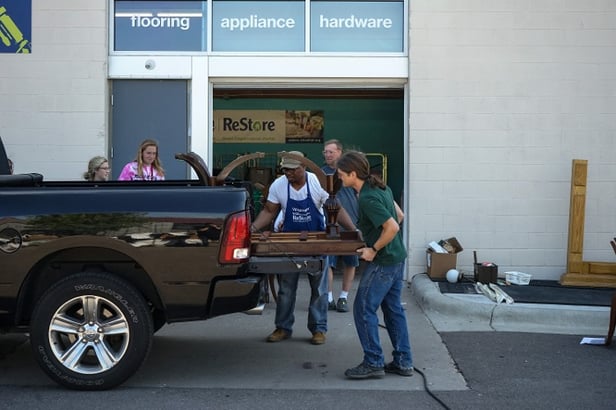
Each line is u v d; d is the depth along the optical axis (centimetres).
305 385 564
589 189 919
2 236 526
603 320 732
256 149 1289
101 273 531
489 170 919
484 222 921
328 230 572
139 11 929
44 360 531
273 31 938
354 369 575
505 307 752
